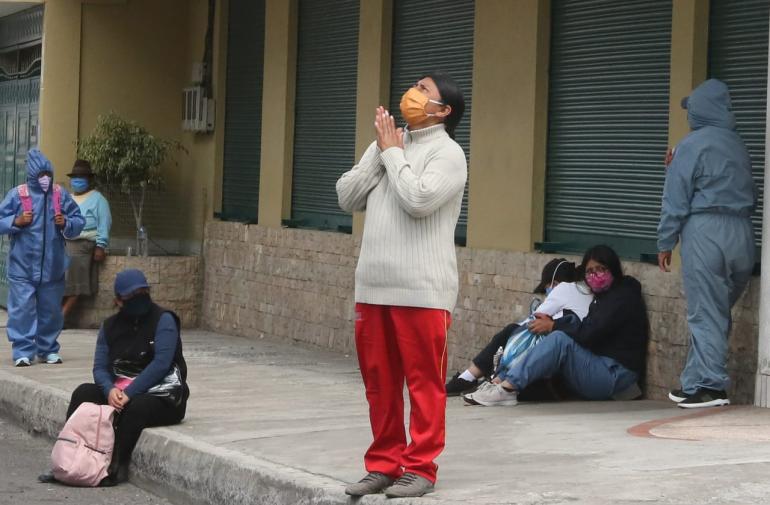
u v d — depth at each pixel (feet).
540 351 37.55
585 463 26.86
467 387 40.63
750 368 36.04
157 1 67.97
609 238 42.14
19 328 49.08
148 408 33.81
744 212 35.19
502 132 46.03
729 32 37.60
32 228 48.80
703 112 35.55
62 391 40.78
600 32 42.45
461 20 49.16
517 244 45.37
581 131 43.32
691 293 35.24
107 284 64.23
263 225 61.77
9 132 73.20
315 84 58.59
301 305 58.70
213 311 65.92
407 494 24.14
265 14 61.77
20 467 35.63
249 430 34.09
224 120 66.13
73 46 66.54
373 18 53.36
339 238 55.93
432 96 24.23
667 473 24.93
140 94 67.97
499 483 25.17
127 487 33.30
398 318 24.09
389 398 24.91
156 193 68.44
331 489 26.08
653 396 38.99
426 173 23.71
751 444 28.40
